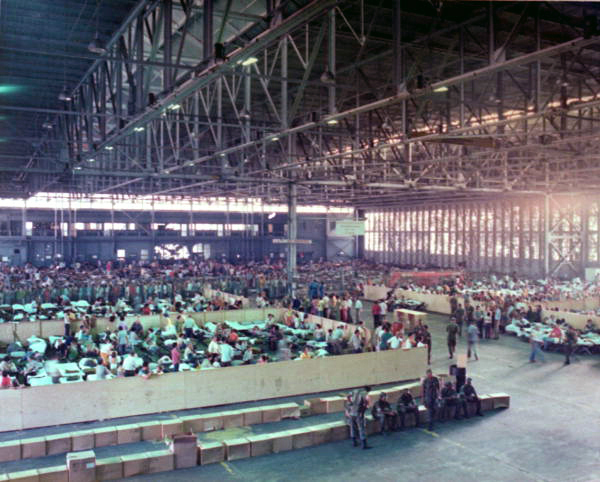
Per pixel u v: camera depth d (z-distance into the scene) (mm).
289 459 15812
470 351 28297
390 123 31500
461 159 33500
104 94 22766
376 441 17250
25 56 22062
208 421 17906
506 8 17078
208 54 14266
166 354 27000
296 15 11484
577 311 37062
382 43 23297
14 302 40969
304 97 32531
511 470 15062
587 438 17453
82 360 23547
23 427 17875
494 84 29031
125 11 17734
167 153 48719
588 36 12469
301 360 22094
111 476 14312
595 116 35438
